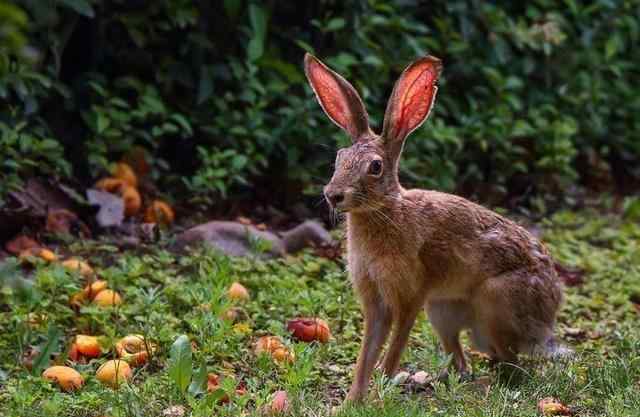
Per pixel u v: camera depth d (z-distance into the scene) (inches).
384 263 372.5
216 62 596.7
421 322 445.1
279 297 450.0
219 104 581.9
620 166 730.8
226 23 597.6
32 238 510.6
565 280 522.9
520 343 396.2
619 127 728.3
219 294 430.3
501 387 374.6
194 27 589.0
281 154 601.6
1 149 517.7
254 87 579.2
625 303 489.7
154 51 593.0
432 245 379.9
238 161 564.1
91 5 560.1
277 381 383.6
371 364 374.9
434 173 613.6
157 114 582.2
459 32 661.9
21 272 465.4
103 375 373.4
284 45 618.8
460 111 658.8
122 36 585.3
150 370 393.1
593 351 423.5
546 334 402.9
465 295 395.2
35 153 534.0
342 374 397.1
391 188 370.6
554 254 554.6
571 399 367.9
